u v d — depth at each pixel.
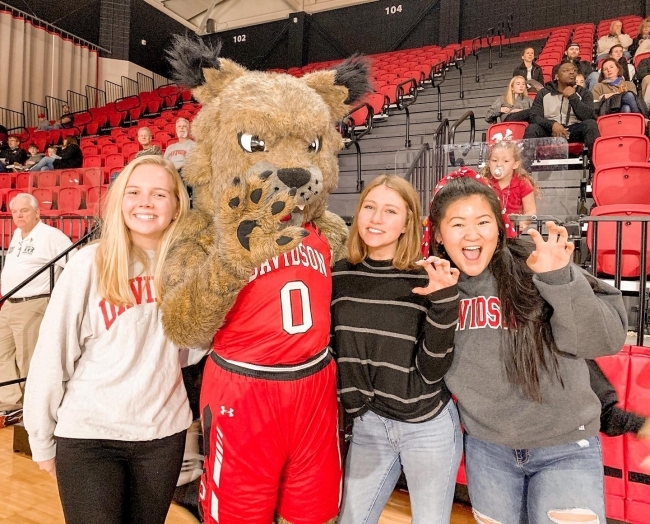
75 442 1.38
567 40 10.02
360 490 1.58
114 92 12.97
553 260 1.28
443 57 10.41
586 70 6.83
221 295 1.25
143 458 1.47
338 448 1.57
